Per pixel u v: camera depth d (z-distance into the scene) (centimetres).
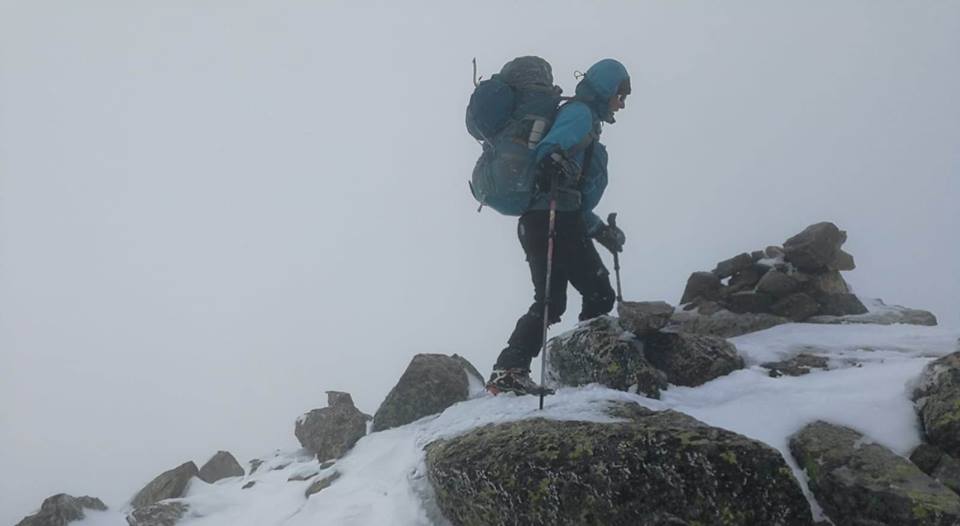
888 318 649
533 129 543
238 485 645
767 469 378
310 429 675
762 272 694
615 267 628
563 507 402
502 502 421
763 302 668
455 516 451
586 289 604
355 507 495
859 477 392
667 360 561
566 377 595
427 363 678
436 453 479
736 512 374
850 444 418
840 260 702
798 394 484
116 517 562
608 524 391
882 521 373
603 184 582
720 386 531
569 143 516
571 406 500
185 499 574
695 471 382
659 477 387
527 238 569
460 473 443
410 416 650
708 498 379
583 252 582
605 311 619
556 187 533
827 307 666
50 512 533
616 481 393
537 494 409
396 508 478
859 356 542
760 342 613
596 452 405
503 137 554
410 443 559
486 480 429
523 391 532
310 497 531
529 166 543
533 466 416
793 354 574
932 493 371
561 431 435
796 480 378
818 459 413
